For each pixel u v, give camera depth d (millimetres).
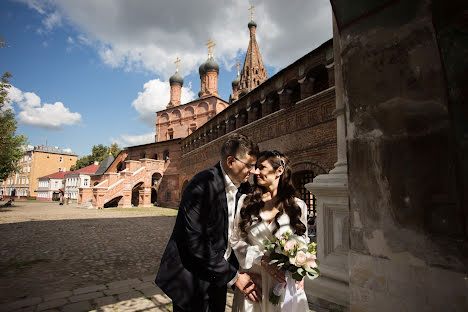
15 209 29094
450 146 1464
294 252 1842
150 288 4555
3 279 5328
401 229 1649
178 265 1953
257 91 15812
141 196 35344
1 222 15984
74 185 56125
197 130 27781
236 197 2387
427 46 1595
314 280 3412
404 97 1685
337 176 3432
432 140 1540
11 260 6969
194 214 1911
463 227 1394
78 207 33469
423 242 1545
